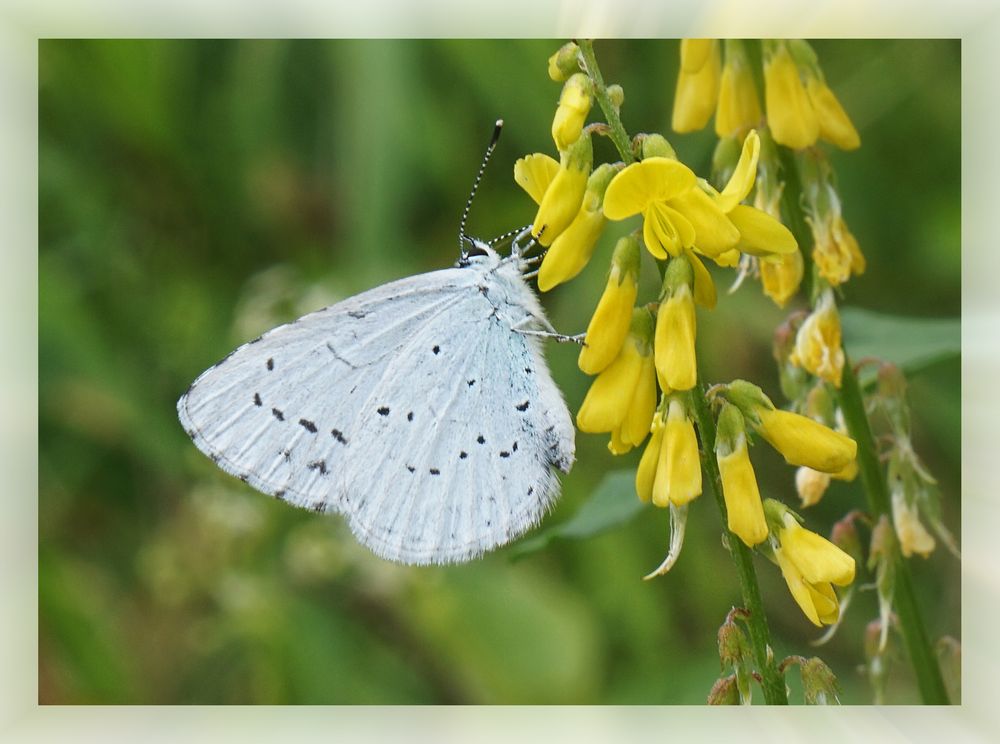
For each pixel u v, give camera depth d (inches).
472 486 6.2
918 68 7.4
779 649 7.1
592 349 5.7
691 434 5.6
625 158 5.6
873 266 7.4
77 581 7.4
